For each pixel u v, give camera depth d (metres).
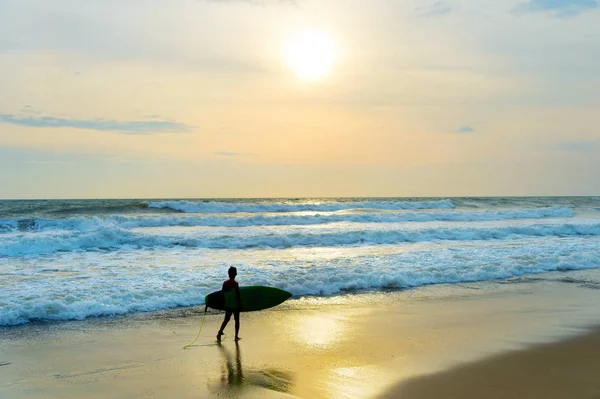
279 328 10.24
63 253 18.61
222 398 6.70
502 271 16.20
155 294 12.29
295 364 8.09
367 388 7.06
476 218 35.03
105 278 13.88
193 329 10.11
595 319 10.98
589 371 7.76
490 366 7.98
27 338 9.37
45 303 10.85
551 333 9.88
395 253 19.19
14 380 7.35
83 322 10.48
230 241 21.14
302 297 13.05
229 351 8.77
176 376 7.54
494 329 10.17
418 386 7.13
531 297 13.18
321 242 22.28
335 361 8.25
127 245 20.44
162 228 26.52
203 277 14.09
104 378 7.45
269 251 19.84
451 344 9.16
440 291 13.87
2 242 18.31
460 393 6.87
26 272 14.77
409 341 9.36
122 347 8.92
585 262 17.97
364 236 22.95
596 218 38.16
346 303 12.44
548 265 17.39
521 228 26.20
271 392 6.91
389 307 12.06
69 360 8.22
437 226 29.02
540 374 7.61
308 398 6.69
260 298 10.20
